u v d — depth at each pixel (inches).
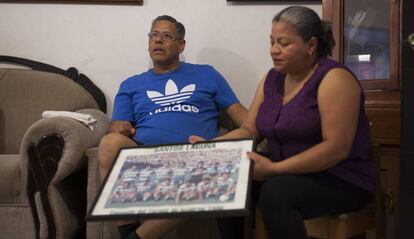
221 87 88.0
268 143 63.3
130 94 88.3
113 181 55.4
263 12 96.7
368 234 75.1
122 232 65.7
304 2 95.1
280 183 55.1
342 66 59.1
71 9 101.7
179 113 84.4
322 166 55.3
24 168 76.9
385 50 79.0
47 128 75.3
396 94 75.8
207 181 52.2
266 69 97.3
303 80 60.1
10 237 79.1
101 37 101.3
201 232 78.2
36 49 103.0
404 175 62.3
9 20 103.2
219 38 98.3
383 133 75.9
